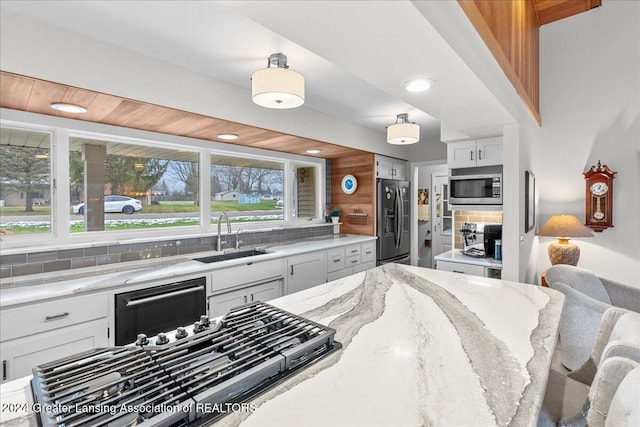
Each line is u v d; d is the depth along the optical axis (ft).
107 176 8.37
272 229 12.17
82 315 5.99
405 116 11.03
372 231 14.34
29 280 6.46
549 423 3.55
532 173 10.59
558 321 4.09
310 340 3.13
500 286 5.77
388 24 3.53
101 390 2.19
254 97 6.63
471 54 4.76
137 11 5.09
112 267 7.71
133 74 6.40
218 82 7.86
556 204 12.25
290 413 2.25
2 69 4.94
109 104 6.62
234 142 10.85
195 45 6.22
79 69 5.70
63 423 1.94
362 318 4.17
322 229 14.46
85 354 2.77
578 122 11.79
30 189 7.09
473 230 11.69
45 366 2.54
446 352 3.22
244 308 3.92
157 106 6.82
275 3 3.18
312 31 3.72
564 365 6.76
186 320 7.46
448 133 10.46
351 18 3.43
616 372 2.74
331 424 2.14
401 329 3.81
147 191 9.17
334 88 8.70
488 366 2.93
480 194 10.14
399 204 15.67
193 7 5.02
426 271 6.97
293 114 9.86
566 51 11.97
